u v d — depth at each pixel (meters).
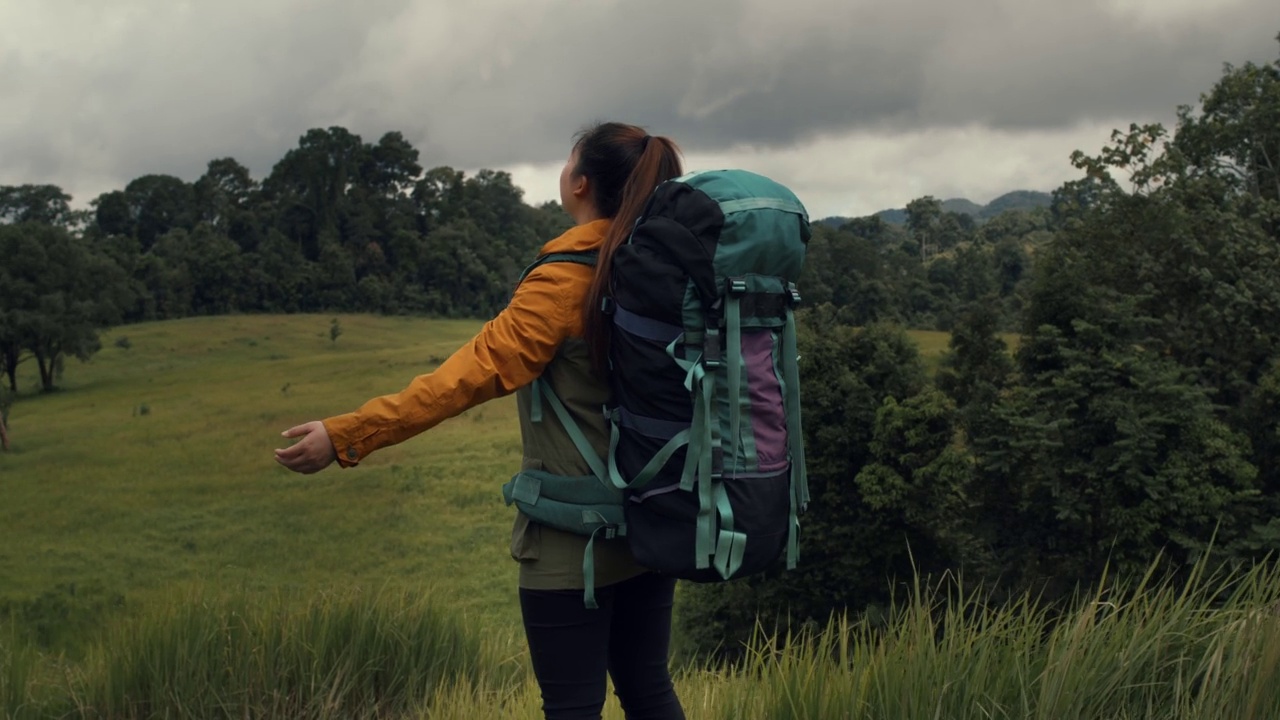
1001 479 22.69
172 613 4.57
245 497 49.31
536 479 1.95
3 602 30.58
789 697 2.28
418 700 4.55
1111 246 26.50
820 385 25.19
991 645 2.33
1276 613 2.18
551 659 1.99
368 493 46.75
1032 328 23.45
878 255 89.38
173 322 141.50
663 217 1.85
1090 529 20.47
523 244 189.12
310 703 4.25
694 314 1.80
